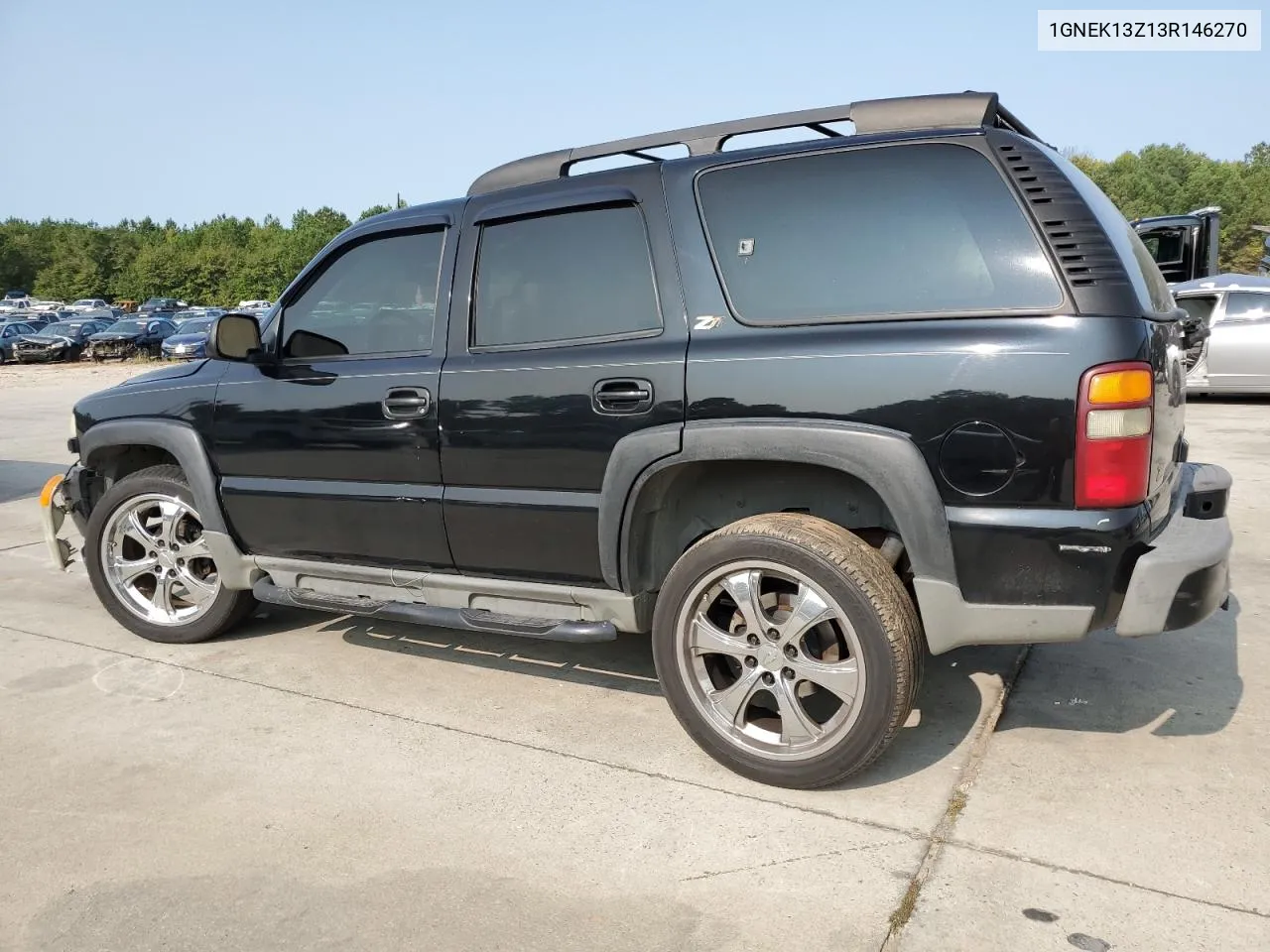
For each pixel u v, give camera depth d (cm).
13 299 6794
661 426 290
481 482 327
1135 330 244
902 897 232
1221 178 8556
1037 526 248
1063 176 257
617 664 393
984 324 254
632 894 238
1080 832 257
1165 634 404
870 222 273
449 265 340
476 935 224
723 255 291
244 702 361
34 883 249
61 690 376
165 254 9119
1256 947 211
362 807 283
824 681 275
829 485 296
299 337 372
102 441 417
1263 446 859
